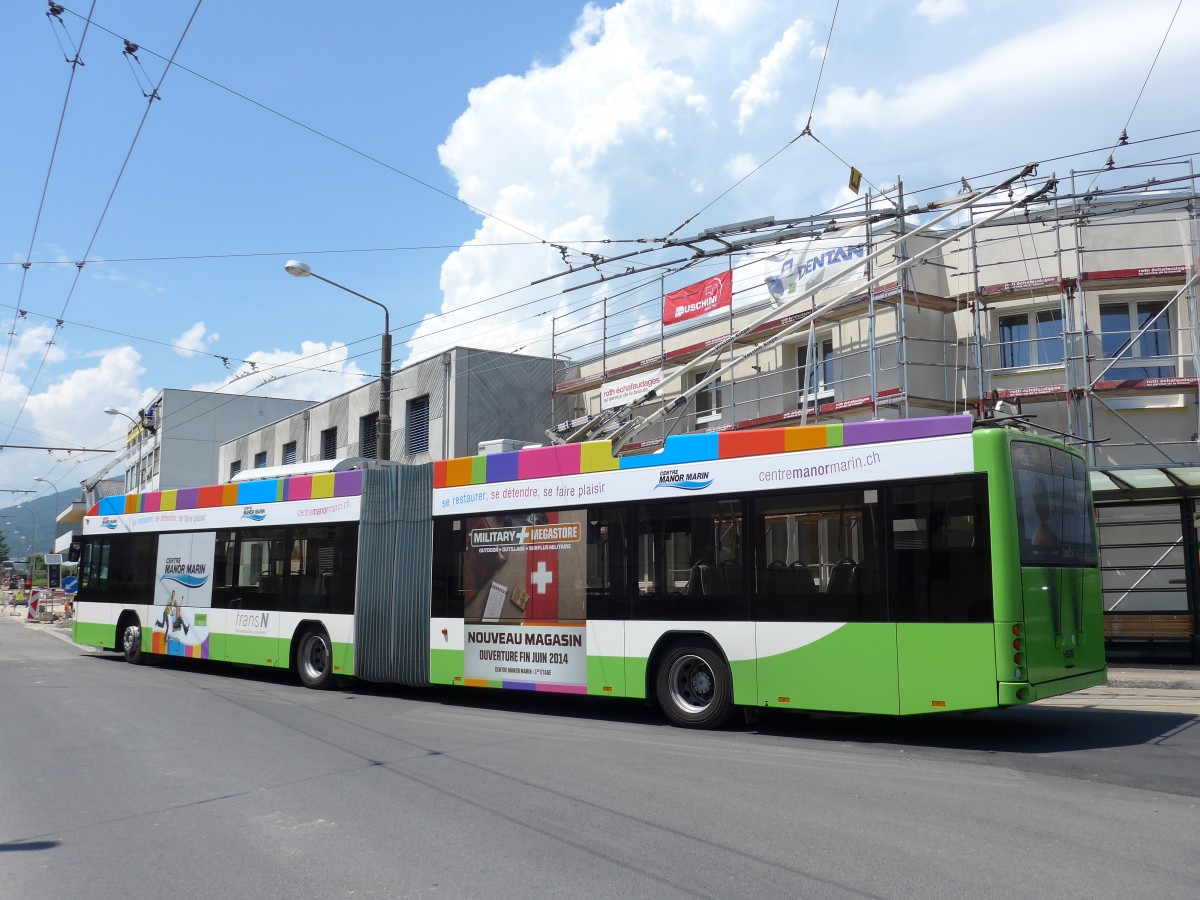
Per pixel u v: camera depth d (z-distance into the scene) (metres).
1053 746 8.80
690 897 4.76
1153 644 16.00
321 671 13.89
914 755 8.46
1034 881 4.91
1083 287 17.44
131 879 5.29
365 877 5.19
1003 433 8.59
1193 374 17.16
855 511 9.17
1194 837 5.70
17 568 93.00
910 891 4.78
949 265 19.31
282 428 38.34
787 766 7.97
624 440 14.19
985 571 8.44
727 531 9.96
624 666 10.52
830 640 9.13
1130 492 15.82
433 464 12.80
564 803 6.72
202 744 9.36
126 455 62.78
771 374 21.66
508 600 11.62
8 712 11.80
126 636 17.86
